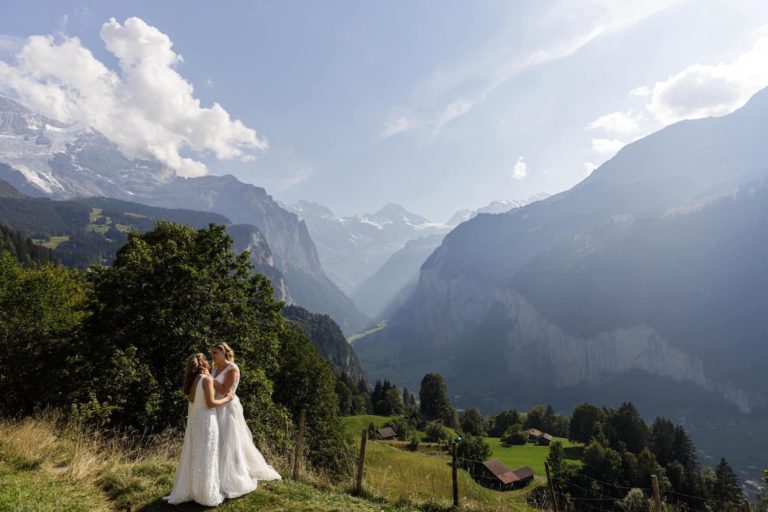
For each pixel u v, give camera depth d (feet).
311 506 24.77
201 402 23.02
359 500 30.22
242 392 72.49
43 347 65.87
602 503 156.66
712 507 212.64
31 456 29.30
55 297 81.87
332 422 123.54
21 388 61.77
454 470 36.86
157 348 64.03
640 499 139.03
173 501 22.56
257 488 25.86
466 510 35.76
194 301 69.41
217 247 82.74
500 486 195.42
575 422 354.13
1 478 24.79
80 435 34.81
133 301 65.87
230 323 74.59
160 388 58.54
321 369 130.52
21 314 72.28
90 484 26.37
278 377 121.29
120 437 45.39
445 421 416.05
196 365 23.34
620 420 323.78
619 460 228.02
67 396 54.44
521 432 354.74
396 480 48.52
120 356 56.70
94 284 68.49
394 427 310.24
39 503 21.74
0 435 32.04
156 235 85.92
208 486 22.35
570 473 213.87
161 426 55.42
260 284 88.63
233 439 24.16
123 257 74.43
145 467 29.12
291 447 47.91
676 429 300.20
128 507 22.67
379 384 452.35
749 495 394.52
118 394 55.26
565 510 50.62
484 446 257.55
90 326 66.59
